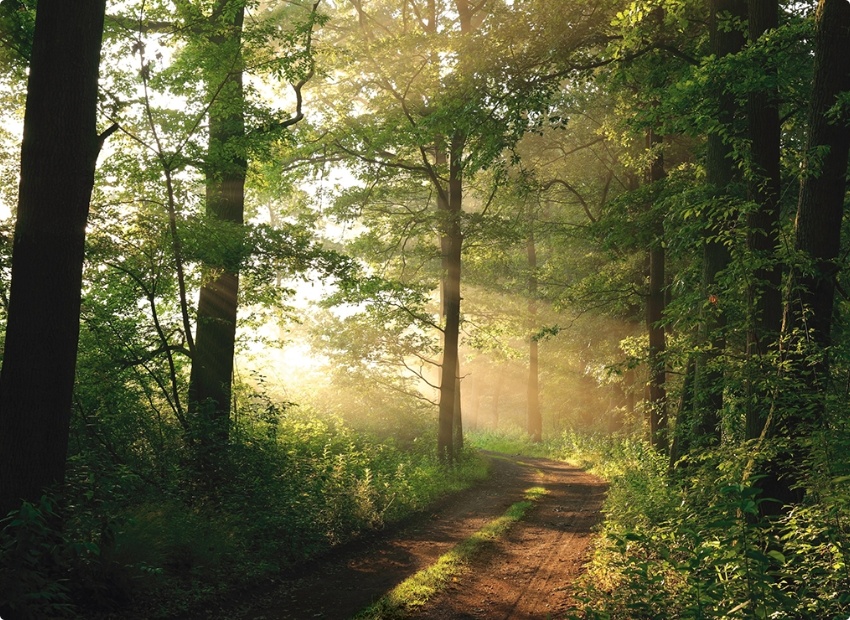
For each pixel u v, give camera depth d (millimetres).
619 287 23375
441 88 18516
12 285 8141
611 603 7461
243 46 13773
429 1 23781
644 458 19172
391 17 25078
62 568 7613
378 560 11227
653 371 16922
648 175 21547
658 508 11438
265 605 8664
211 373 14484
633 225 17906
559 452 36000
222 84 13188
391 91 21484
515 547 12492
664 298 21109
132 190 12992
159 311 14227
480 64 13508
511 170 25719
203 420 12555
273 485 12234
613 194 26281
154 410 12977
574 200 27062
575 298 23859
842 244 12633
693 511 9195
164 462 11586
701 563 7109
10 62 11305
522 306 34875
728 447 9469
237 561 9773
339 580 9984
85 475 9125
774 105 10023
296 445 16531
